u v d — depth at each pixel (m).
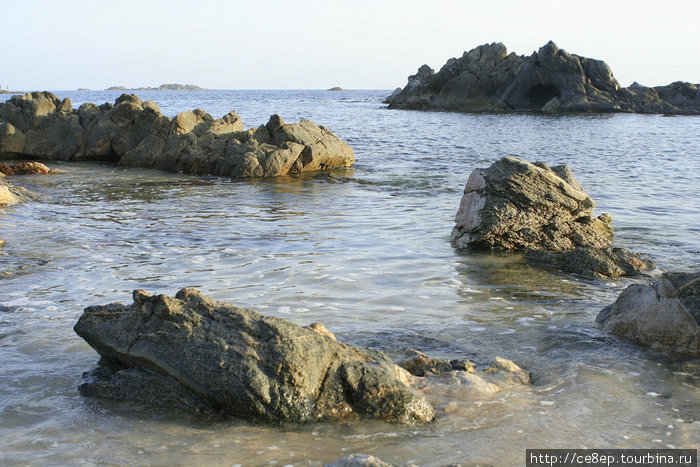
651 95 79.88
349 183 21.83
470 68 85.31
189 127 26.94
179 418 5.53
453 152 32.66
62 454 4.94
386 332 7.71
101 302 8.80
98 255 11.53
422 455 4.94
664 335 7.32
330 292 9.36
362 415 5.56
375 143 37.38
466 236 12.52
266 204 17.42
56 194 19.00
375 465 4.48
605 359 7.05
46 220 14.81
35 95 30.38
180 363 5.70
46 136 28.89
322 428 5.37
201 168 24.86
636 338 7.55
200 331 5.88
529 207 12.45
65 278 10.04
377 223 14.75
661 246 12.60
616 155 31.67
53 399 5.88
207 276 10.16
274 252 11.84
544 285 10.04
